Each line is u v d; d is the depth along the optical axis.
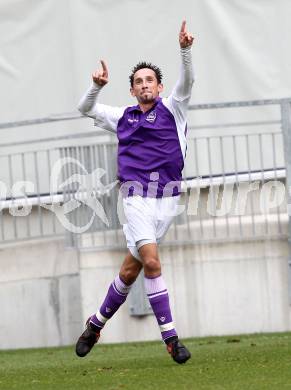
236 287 36.19
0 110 40.31
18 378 22.84
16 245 37.91
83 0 39.47
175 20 39.09
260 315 36.06
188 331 36.38
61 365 26.61
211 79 38.94
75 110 39.75
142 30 39.25
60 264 37.56
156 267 22.47
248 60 38.81
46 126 39.88
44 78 40.00
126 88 39.41
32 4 39.97
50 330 37.69
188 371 21.66
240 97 38.91
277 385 18.84
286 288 35.94
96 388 19.73
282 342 29.50
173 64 39.12
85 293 37.03
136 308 36.25
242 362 23.05
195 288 36.34
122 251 36.66
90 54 39.53
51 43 39.91
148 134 22.73
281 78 38.75
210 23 38.88
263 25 38.75
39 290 37.72
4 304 37.91
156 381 20.22
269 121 37.84
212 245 36.25
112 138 37.56
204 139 38.56
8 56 40.22
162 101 22.97
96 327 24.30
